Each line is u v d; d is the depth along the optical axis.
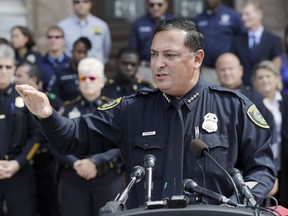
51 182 21.67
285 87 24.92
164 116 11.37
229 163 11.12
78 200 19.17
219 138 11.16
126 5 31.34
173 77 11.01
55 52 24.81
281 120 20.08
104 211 9.09
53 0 30.14
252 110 11.39
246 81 24.95
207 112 11.29
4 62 19.61
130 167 11.48
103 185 19.16
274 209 9.32
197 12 31.41
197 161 11.00
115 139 11.60
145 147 11.27
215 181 10.95
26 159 19.62
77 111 19.33
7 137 19.56
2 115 19.59
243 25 25.84
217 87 11.52
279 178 19.77
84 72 19.33
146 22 25.98
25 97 10.67
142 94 11.65
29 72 21.66
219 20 26.02
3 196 19.92
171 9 31.41
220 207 8.70
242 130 11.27
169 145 11.15
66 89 22.84
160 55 11.02
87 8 26.50
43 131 11.05
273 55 25.48
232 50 25.48
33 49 25.97
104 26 26.88
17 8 29.72
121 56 21.56
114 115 11.59
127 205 11.27
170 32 10.98
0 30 29.44
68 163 19.03
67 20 26.69
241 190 10.07
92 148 11.58
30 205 20.06
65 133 11.20
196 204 8.99
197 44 11.09
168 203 8.69
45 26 30.09
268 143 11.40
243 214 8.55
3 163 19.47
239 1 30.83
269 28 30.98
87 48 23.00
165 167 11.07
